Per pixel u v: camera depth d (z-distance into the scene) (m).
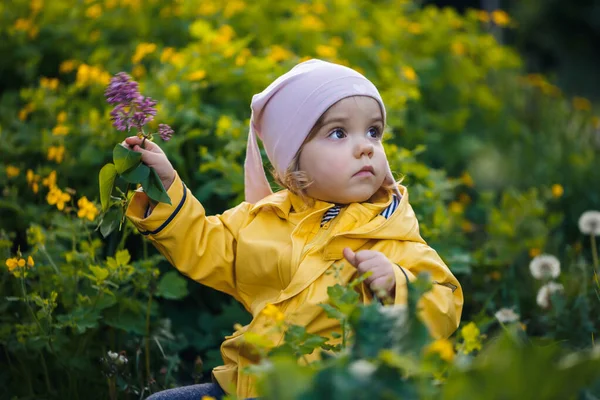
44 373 3.27
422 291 1.86
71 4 5.66
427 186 3.95
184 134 4.14
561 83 11.84
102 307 3.13
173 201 2.62
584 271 3.51
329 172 2.61
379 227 2.60
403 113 4.71
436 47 6.45
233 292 2.81
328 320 2.51
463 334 2.17
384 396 1.65
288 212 2.74
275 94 2.75
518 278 4.05
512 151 6.30
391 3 6.89
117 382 3.04
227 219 2.79
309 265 2.59
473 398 1.68
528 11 11.54
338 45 5.42
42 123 4.46
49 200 3.29
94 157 3.97
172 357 3.30
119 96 2.54
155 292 3.30
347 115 2.63
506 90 7.05
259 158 2.90
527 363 1.66
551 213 5.11
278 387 1.69
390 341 1.83
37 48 5.36
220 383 2.63
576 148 6.17
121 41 5.47
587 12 13.06
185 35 5.47
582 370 1.68
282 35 5.53
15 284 3.29
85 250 3.30
